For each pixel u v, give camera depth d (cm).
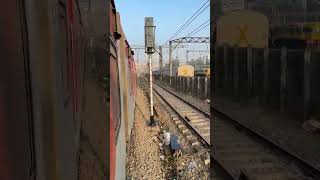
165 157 1603
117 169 771
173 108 3628
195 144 1798
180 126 2461
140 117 3100
